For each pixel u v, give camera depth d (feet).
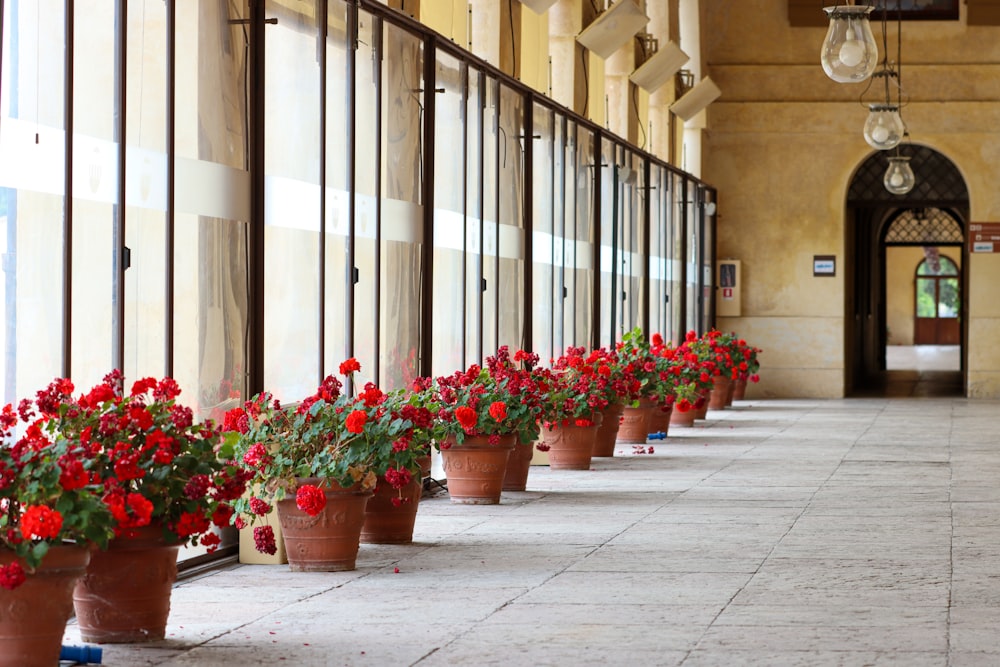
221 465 17.37
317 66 27.48
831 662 16.34
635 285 57.36
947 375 95.09
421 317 33.40
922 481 35.83
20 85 19.62
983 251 71.51
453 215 35.78
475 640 17.63
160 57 22.52
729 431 52.03
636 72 56.18
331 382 23.68
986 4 71.31
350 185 28.96
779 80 73.46
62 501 15.05
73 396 20.77
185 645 17.38
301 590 21.20
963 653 16.75
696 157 72.33
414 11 33.32
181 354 23.20
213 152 23.90
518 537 26.48
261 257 24.99
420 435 24.27
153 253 22.34
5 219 19.22
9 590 14.93
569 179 46.98
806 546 25.30
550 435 38.63
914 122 72.13
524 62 43.09
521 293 41.34
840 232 72.90
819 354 73.00
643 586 21.39
